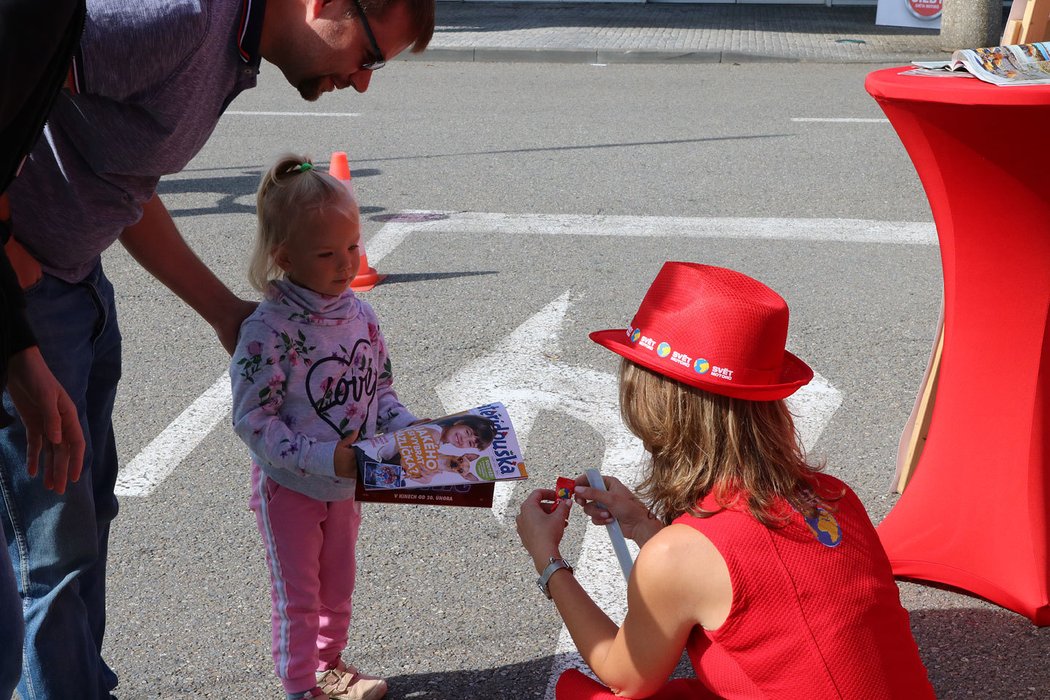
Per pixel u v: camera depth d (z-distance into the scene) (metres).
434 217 7.49
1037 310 2.98
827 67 13.06
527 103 11.34
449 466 2.42
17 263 2.21
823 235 6.89
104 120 2.13
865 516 2.16
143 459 4.28
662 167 8.65
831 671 1.95
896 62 13.18
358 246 2.61
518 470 2.43
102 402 2.58
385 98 11.74
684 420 2.07
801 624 1.95
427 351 5.28
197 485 4.09
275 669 3.05
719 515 2.03
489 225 7.28
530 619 3.28
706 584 1.99
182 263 2.71
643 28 15.84
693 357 2.05
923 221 7.12
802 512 2.04
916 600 3.30
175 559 3.61
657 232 7.04
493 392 4.83
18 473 2.30
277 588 2.71
